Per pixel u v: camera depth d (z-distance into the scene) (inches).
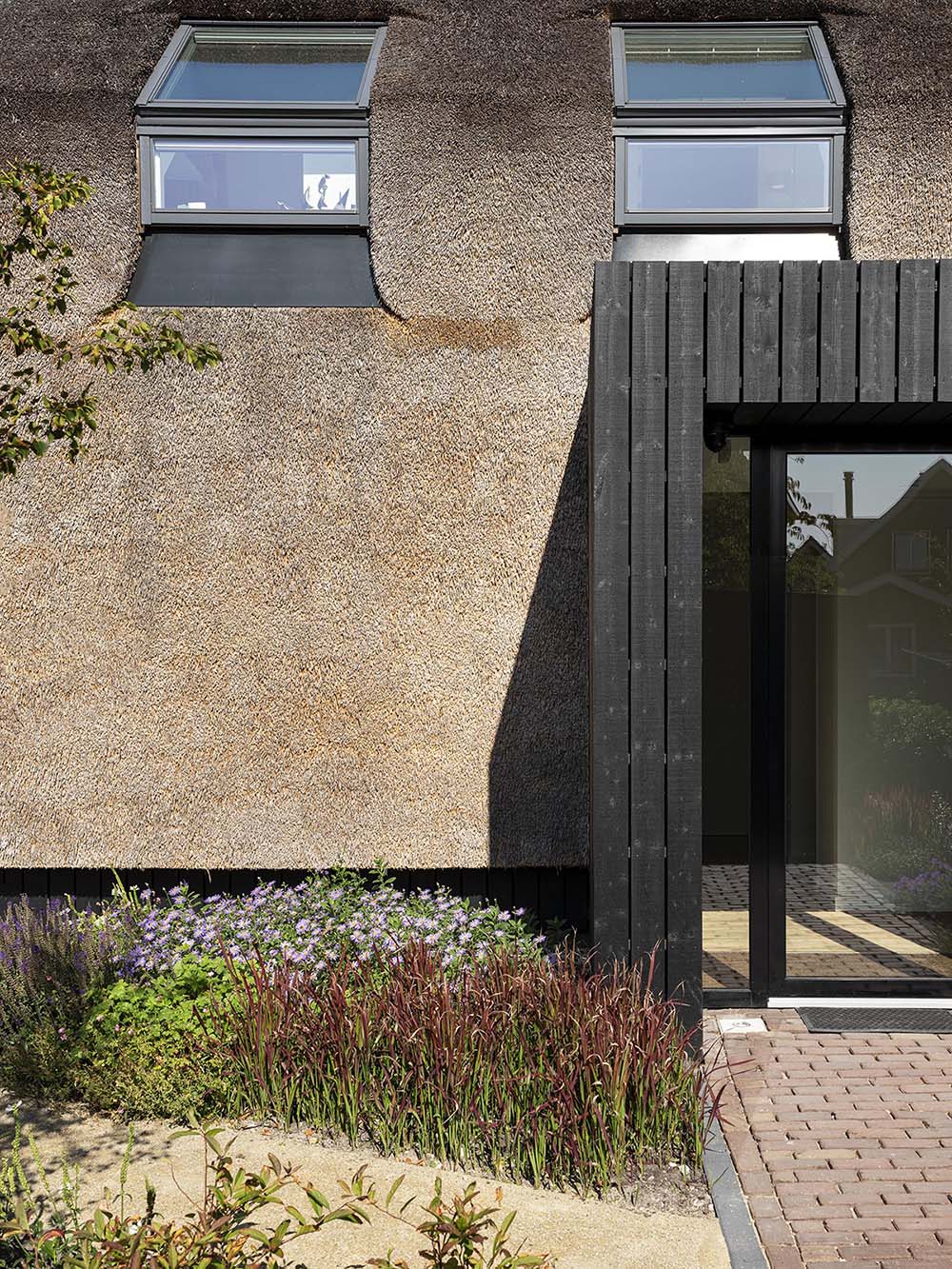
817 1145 159.3
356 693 244.1
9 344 245.8
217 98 265.7
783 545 228.2
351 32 295.0
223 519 245.8
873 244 248.2
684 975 193.0
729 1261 126.3
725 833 230.1
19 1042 189.9
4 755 246.1
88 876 257.0
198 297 255.1
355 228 259.0
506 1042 156.5
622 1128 145.6
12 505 245.6
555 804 242.7
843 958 228.2
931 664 230.5
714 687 229.8
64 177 164.6
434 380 245.3
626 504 195.6
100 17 275.1
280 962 196.7
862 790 230.1
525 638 243.6
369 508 245.1
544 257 247.3
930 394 195.9
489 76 257.6
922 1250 130.6
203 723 244.7
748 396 196.4
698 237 258.1
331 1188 143.8
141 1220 104.3
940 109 251.1
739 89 267.9
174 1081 171.5
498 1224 133.6
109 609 245.8
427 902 239.0
